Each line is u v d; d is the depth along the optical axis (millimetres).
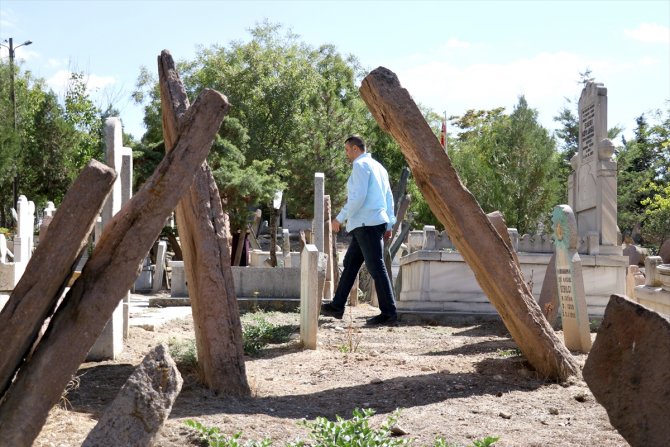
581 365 7285
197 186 5988
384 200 11078
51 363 3430
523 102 35656
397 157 45000
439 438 4410
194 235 5988
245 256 23672
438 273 13258
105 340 7500
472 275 13250
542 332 6617
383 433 4164
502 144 35188
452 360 7852
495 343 9344
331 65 52969
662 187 39906
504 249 6516
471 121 67062
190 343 7902
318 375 7000
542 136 35344
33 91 44062
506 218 34188
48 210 20562
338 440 4023
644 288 11016
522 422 5215
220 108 3758
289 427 4859
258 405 5531
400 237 18344
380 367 7402
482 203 35000
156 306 15227
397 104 6320
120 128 8156
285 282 14977
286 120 44156
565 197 39688
